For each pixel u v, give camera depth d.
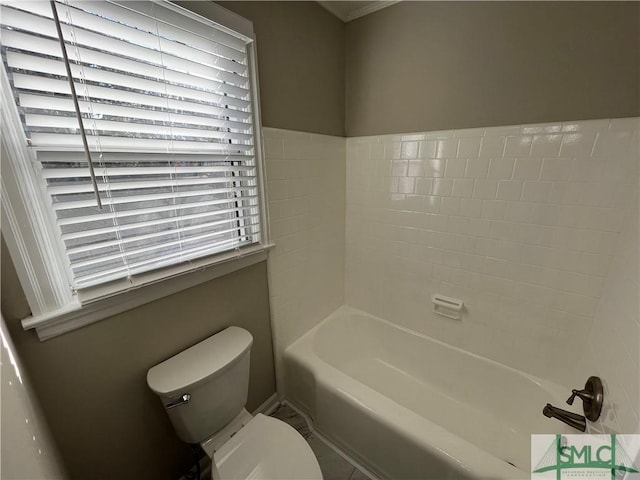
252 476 0.90
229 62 1.08
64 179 0.78
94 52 0.76
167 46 0.91
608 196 1.11
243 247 1.30
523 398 1.43
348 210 1.95
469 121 1.37
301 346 1.66
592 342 1.19
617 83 1.03
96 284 0.85
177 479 1.20
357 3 1.51
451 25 1.33
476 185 1.41
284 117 1.37
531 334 1.41
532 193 1.27
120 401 0.96
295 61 1.38
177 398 0.94
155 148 0.94
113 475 0.98
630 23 0.98
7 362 0.56
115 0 0.76
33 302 0.73
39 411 0.74
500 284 1.45
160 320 1.04
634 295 0.90
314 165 1.61
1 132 0.65
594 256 1.18
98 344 0.88
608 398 0.93
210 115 1.09
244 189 1.24
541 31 1.13
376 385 1.77
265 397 1.61
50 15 0.69
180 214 1.06
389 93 1.60
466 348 1.65
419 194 1.62
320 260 1.81
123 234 0.91
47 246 0.75
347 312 2.04
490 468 0.94
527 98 1.21
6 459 0.44
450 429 1.47
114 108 0.82
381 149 1.71
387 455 1.19
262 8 1.18
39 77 0.68
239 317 1.35
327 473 1.30
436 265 1.65
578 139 1.13
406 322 1.87
